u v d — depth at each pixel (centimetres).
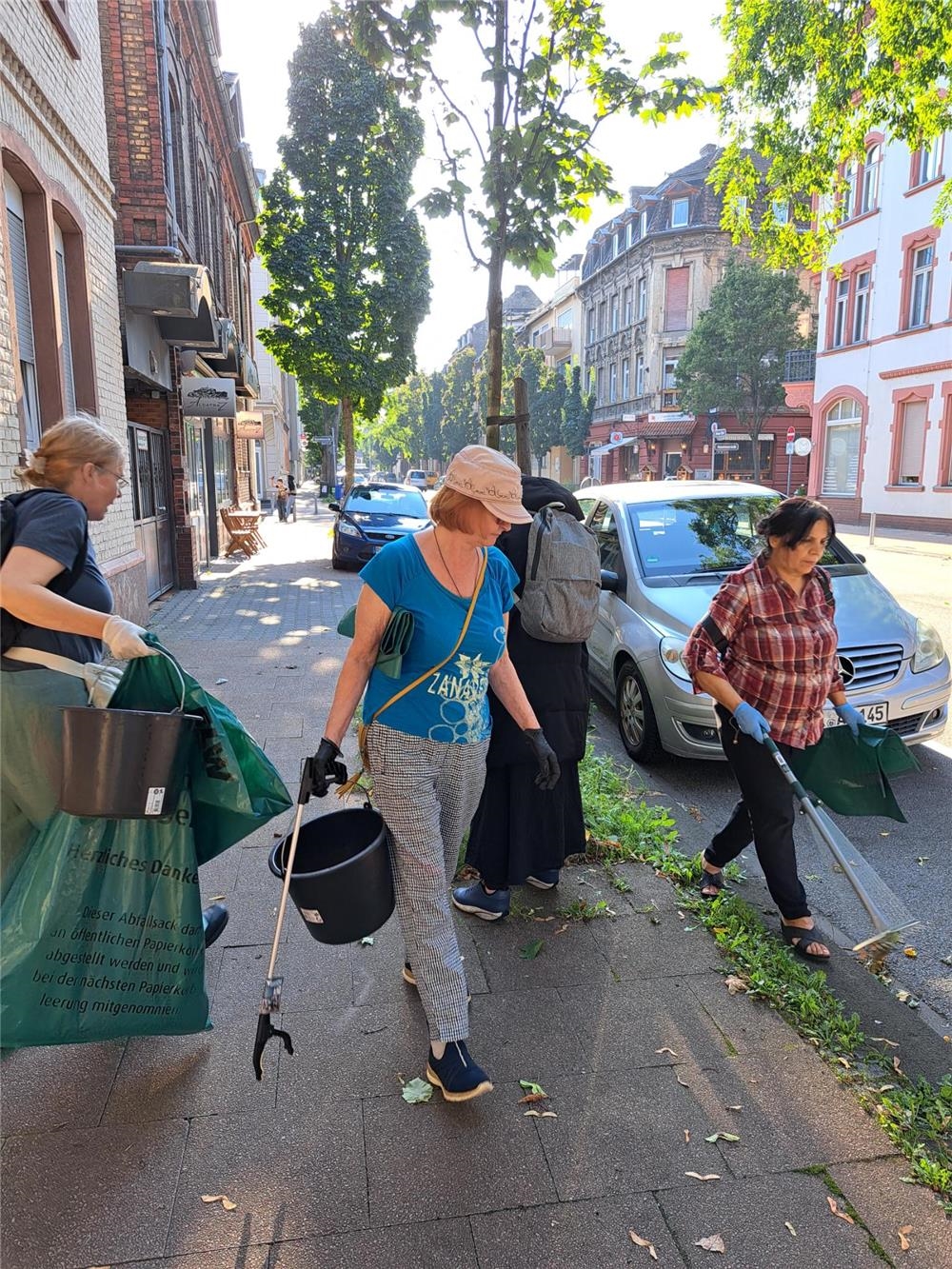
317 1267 203
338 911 243
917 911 395
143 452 1192
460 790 269
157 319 1197
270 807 265
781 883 346
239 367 1662
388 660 248
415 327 2600
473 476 241
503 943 343
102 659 274
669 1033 289
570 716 349
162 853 253
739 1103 257
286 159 2461
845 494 2930
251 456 3450
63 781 232
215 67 1695
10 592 229
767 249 1151
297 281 2517
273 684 752
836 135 1034
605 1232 213
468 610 254
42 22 659
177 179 1410
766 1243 211
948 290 2370
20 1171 227
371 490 1809
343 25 527
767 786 336
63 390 690
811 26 952
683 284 4481
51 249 673
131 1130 242
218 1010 297
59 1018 245
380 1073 268
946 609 1096
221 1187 224
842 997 322
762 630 329
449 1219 216
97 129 848
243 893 382
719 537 650
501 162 514
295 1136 242
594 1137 243
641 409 4744
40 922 240
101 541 812
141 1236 210
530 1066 272
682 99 511
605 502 725
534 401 5744
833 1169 233
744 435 4353
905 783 547
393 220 2500
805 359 3394
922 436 2541
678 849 454
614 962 331
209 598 1284
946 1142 246
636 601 611
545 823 352
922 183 2441
